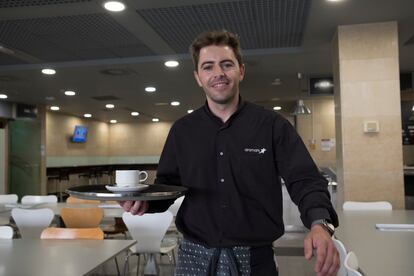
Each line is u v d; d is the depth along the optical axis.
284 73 6.59
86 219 3.91
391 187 4.14
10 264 2.06
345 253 1.75
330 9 3.78
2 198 5.24
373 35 4.18
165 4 3.60
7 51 5.03
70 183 12.21
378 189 4.16
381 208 3.62
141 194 1.06
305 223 0.99
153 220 3.64
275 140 1.17
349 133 4.20
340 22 4.14
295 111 8.34
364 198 4.17
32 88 7.58
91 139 13.98
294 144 1.14
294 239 5.55
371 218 3.03
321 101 10.09
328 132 10.05
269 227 1.17
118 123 15.37
